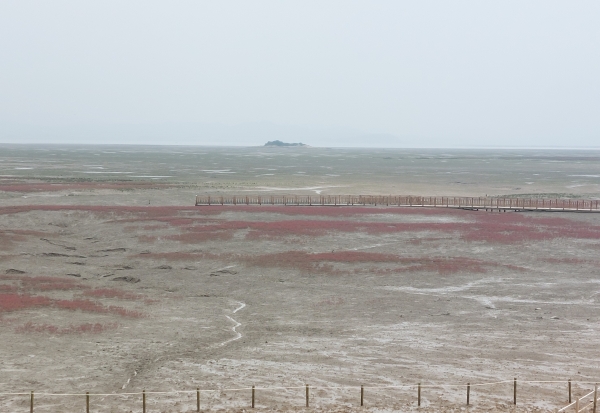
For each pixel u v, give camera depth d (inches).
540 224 2397.9
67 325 1193.4
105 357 1027.9
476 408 845.2
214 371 977.5
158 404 846.5
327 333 1200.2
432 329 1229.7
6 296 1382.9
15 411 812.6
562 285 1588.3
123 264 1776.6
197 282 1609.3
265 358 1045.2
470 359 1052.5
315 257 1820.9
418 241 2073.1
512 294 1507.1
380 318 1307.8
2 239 1967.3
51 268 1706.4
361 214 2600.9
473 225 2343.8
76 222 2357.3
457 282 1614.2
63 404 840.9
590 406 849.5
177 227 2208.4
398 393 900.0
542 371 995.9
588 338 1175.0
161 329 1200.8
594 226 2351.1
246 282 1611.7
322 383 935.7
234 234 2113.7
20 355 1019.9
